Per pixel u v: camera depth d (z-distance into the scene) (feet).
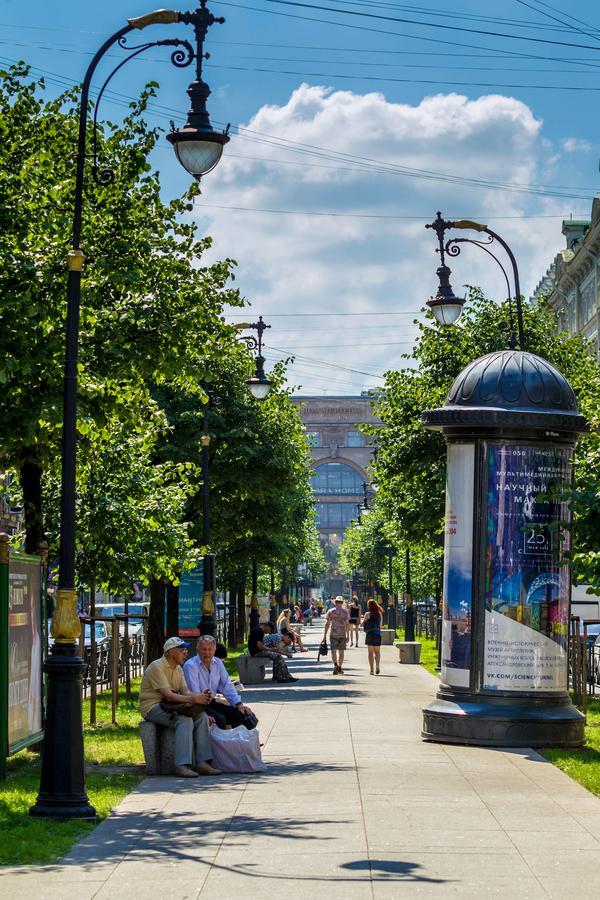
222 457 147.74
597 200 255.91
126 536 98.02
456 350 138.72
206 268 79.77
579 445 84.33
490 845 41.01
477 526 71.05
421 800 50.11
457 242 99.45
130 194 77.10
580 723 69.62
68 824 45.19
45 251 68.74
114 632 89.35
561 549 71.51
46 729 47.39
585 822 45.09
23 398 66.80
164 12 54.60
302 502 231.30
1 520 164.66
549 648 70.49
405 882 35.83
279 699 103.24
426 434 138.21
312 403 609.01
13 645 60.44
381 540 368.68
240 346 134.10
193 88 59.82
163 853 40.19
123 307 75.41
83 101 52.90
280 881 36.09
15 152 74.43
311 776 57.52
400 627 338.75
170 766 59.72
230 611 242.17
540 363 72.90
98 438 78.79
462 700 70.28
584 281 285.23
